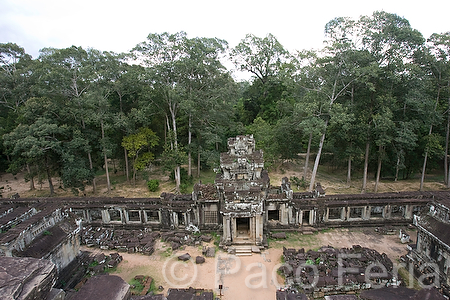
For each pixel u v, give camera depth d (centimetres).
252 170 3528
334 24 3925
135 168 4975
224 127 5725
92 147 4800
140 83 4512
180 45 4372
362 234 3158
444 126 4578
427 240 2333
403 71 3772
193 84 4781
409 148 4209
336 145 5147
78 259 2556
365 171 4412
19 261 1122
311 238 3084
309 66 4209
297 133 5456
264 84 7175
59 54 4022
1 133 4928
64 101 4441
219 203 3281
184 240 3045
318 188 3341
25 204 3588
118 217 3597
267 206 3256
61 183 5097
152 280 2422
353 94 4466
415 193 3431
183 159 4541
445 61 3962
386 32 3788
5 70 5575
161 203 3356
